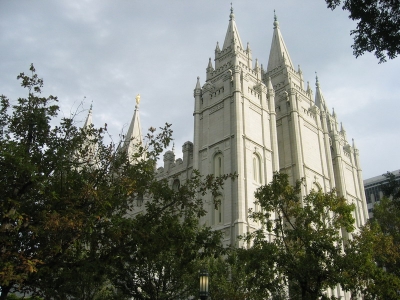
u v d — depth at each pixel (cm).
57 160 1733
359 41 1667
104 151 1980
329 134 6431
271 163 4725
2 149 1555
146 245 1825
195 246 2006
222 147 4512
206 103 5028
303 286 2284
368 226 3153
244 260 2409
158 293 2547
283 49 6475
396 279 2352
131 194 1900
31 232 1645
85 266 1680
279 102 5769
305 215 2456
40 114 1786
